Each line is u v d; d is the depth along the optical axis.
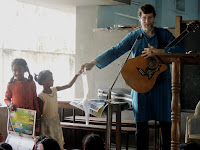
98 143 2.28
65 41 6.06
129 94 4.58
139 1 6.62
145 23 3.58
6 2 5.29
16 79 3.83
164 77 3.61
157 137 4.95
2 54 4.97
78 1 5.22
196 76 4.74
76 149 4.96
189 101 4.78
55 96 3.88
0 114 4.20
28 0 5.20
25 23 5.56
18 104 3.74
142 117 3.61
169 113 3.60
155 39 3.64
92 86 5.42
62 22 6.09
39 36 5.74
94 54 5.43
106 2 5.27
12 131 3.80
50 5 5.50
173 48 3.30
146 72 3.56
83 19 5.52
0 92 4.92
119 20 6.08
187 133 3.48
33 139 3.64
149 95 3.62
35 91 3.78
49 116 3.83
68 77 5.67
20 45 5.45
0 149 2.53
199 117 3.41
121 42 3.78
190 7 8.51
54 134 3.83
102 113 3.71
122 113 5.22
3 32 5.20
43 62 5.41
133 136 5.15
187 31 3.35
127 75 3.56
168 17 7.70
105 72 5.34
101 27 5.53
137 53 3.69
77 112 5.53
